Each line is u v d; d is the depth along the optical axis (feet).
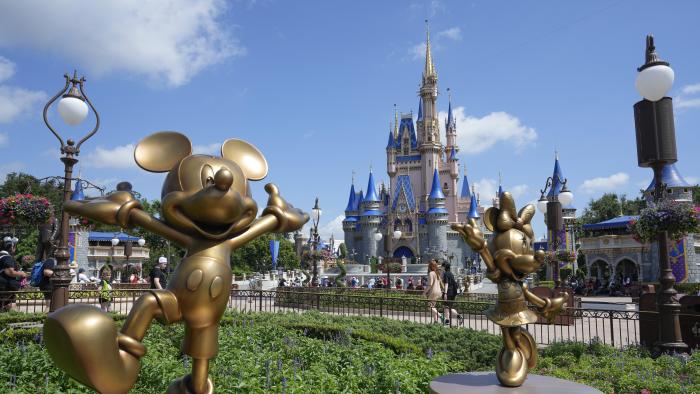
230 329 28.12
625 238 135.74
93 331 6.10
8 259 37.83
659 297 27.96
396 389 16.96
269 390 16.11
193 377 7.56
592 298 108.17
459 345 27.81
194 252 7.68
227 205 7.39
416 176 302.66
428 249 263.08
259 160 9.68
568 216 127.24
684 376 22.13
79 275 74.79
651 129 28.35
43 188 172.45
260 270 221.46
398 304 53.36
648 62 27.99
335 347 23.41
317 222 82.53
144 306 6.91
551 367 25.34
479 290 123.03
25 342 24.41
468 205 302.04
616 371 22.84
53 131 30.86
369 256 283.18
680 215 27.30
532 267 11.59
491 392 10.71
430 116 302.45
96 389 6.27
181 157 8.73
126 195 7.98
